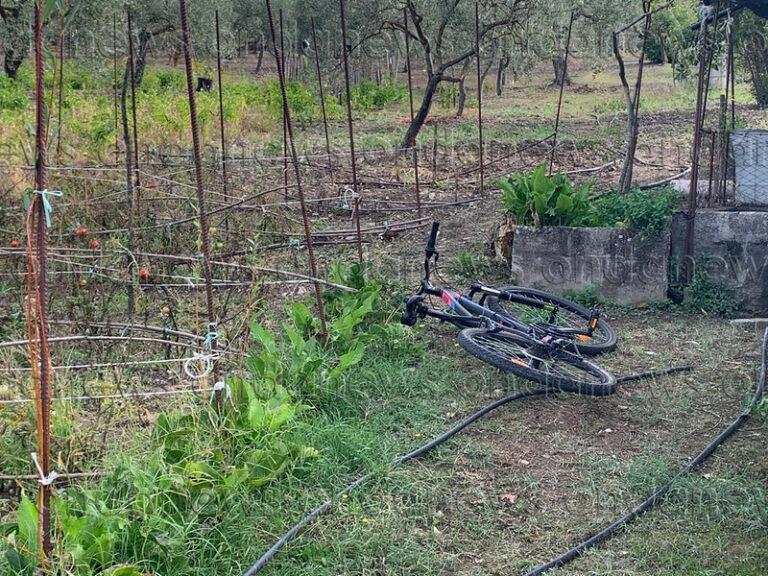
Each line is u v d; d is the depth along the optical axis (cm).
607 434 510
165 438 407
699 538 400
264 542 384
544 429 515
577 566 379
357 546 384
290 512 407
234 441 430
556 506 430
